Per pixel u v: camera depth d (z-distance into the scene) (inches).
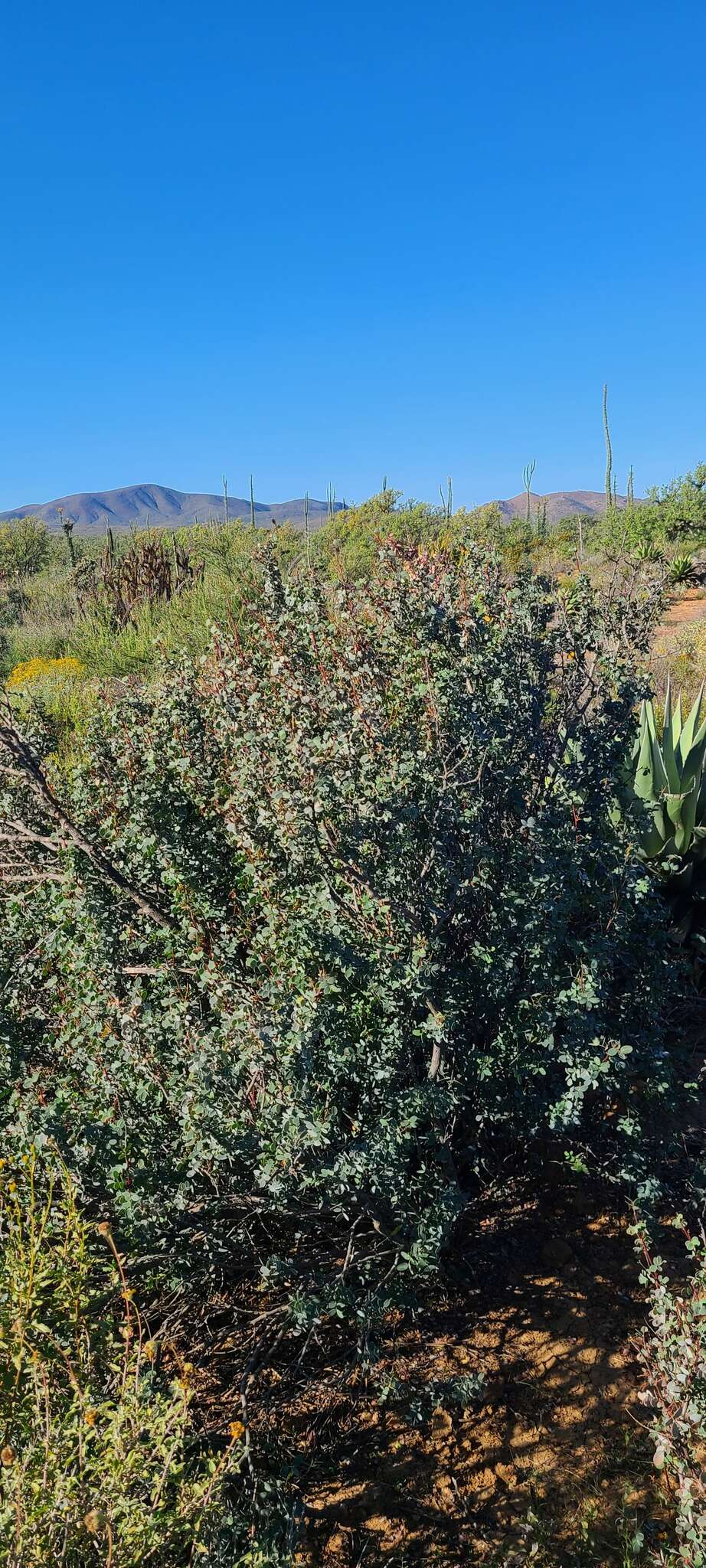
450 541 183.2
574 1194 150.6
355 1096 126.4
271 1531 98.5
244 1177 118.0
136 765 155.3
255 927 138.6
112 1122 114.4
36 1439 79.7
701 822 198.4
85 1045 127.9
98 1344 95.0
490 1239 143.7
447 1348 126.8
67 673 465.7
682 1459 95.3
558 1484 109.4
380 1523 106.5
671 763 199.5
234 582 406.0
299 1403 120.2
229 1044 114.3
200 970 129.9
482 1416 118.0
